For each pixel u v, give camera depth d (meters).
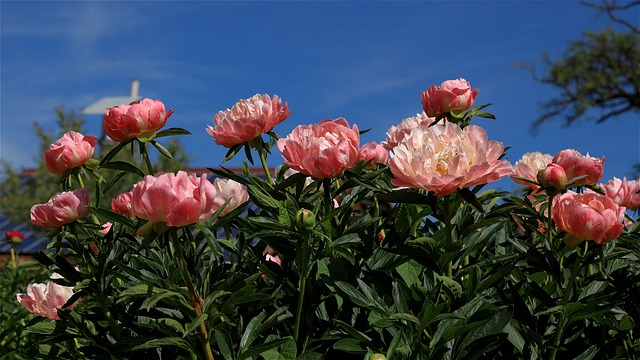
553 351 1.51
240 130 1.78
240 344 1.37
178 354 1.51
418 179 1.39
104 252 1.60
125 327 1.62
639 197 2.08
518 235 2.03
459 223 1.66
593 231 1.46
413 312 1.49
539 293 1.55
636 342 1.74
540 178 1.67
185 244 1.67
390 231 1.72
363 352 1.40
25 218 14.17
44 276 3.39
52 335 1.71
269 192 1.75
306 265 1.43
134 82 14.84
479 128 1.51
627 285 1.72
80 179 1.88
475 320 1.36
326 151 1.54
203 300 1.38
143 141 1.81
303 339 1.55
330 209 1.59
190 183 1.26
